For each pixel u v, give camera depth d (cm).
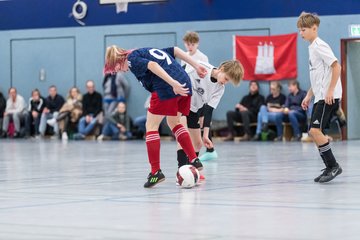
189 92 1080
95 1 3175
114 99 3020
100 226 734
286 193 1004
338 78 1122
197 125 1345
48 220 777
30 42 3319
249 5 2902
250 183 1146
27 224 750
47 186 1139
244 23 2914
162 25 3058
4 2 3350
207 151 1684
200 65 1125
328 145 1139
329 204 888
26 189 1097
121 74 3027
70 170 1449
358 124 2816
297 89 2712
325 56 1115
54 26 3266
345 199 934
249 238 655
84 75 3212
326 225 727
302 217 782
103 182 1195
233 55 2931
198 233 685
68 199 964
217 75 1165
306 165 1513
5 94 3369
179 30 3031
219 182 1165
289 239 650
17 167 1538
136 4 3098
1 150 2217
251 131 2808
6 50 3362
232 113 2784
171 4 3038
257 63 2880
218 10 2956
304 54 2823
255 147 2270
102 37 3172
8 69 3362
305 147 2247
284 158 1736
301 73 2830
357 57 2817
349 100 2789
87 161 1705
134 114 3069
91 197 984
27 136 3166
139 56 1066
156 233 688
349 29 2761
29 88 3325
